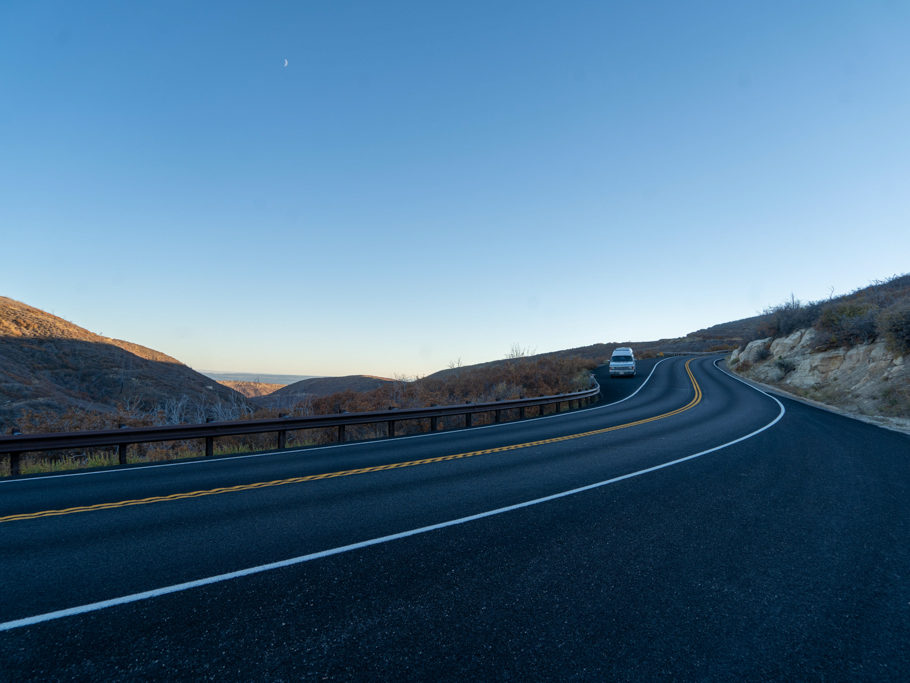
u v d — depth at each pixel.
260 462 10.36
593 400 25.84
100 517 6.18
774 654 3.13
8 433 9.59
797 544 5.16
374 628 3.38
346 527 5.67
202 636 3.27
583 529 5.60
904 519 6.09
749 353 36.50
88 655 3.04
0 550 4.97
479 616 3.57
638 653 3.11
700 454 10.48
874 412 17.70
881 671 2.96
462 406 16.77
